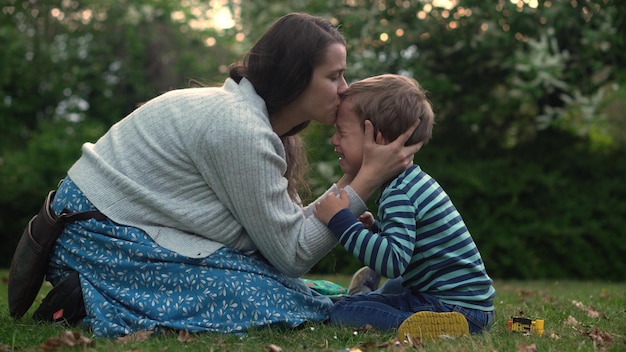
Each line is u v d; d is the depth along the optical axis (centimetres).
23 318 310
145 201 280
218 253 280
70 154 1049
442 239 284
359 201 287
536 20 909
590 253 926
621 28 773
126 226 281
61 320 290
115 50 1327
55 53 1257
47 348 248
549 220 932
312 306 296
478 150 987
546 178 930
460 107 986
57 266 295
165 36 1334
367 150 290
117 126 299
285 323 281
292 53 288
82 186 287
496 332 296
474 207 927
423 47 970
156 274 276
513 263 912
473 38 922
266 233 278
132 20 1207
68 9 1302
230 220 283
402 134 291
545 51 845
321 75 292
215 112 279
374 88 296
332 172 820
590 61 905
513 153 984
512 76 954
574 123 1000
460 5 935
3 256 1010
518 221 929
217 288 275
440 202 286
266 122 287
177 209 279
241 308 276
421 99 299
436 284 286
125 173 283
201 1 1288
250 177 273
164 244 278
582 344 266
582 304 417
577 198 947
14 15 1265
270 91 293
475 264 288
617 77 918
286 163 301
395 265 274
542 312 374
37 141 1066
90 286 282
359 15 925
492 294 293
